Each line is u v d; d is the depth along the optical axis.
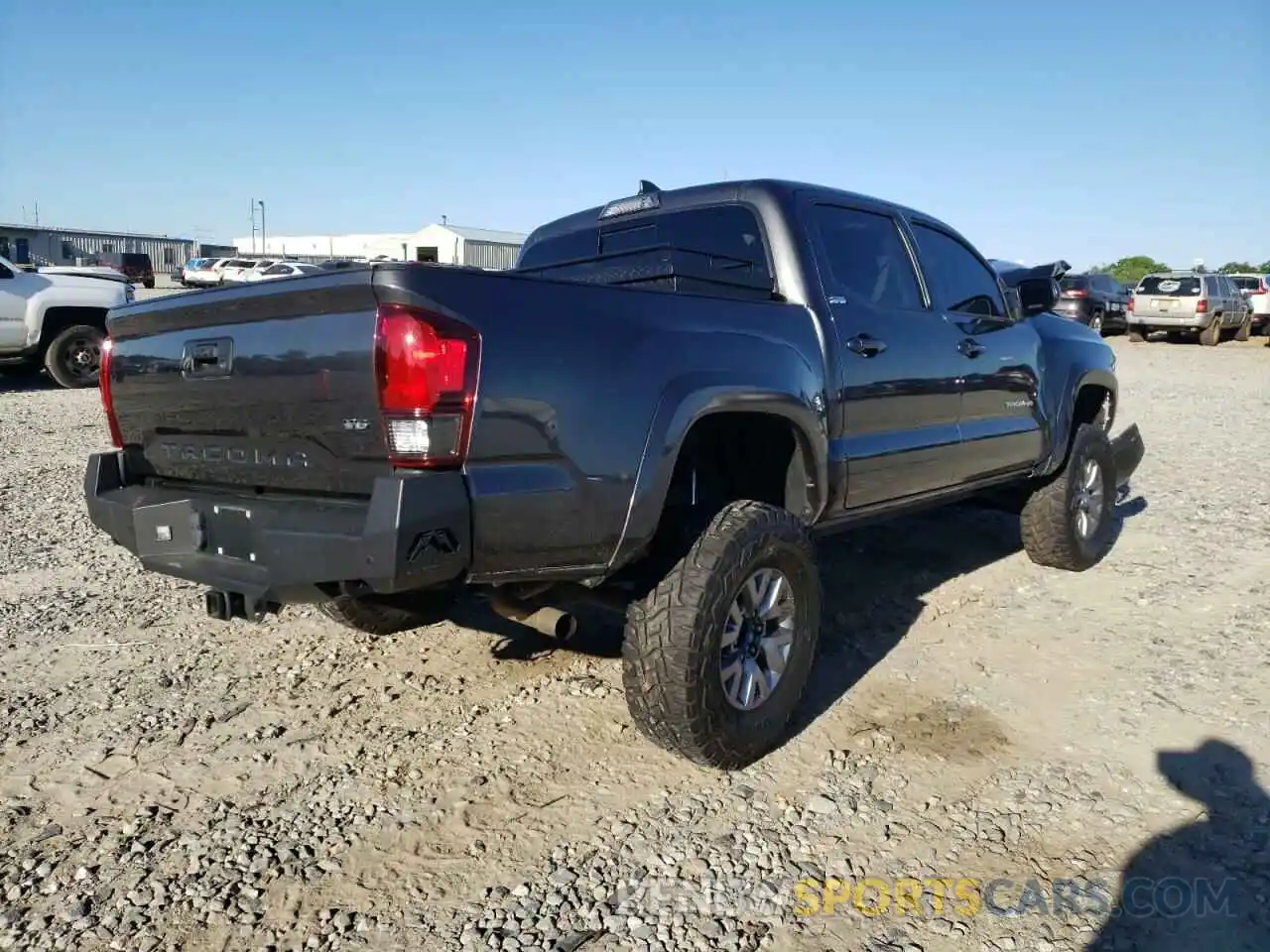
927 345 4.33
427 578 2.59
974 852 2.88
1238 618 4.79
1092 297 26.38
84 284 13.74
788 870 2.79
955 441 4.52
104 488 3.56
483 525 2.66
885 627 4.73
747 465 3.82
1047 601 5.12
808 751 3.49
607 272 4.65
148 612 4.84
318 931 2.54
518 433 2.71
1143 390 15.38
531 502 2.74
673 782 3.27
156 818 3.04
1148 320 25.16
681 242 4.27
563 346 2.80
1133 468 6.25
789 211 3.91
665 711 3.11
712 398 3.17
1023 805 3.12
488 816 3.06
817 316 3.78
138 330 3.43
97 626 4.64
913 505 4.44
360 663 4.23
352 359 2.62
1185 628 4.68
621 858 2.85
